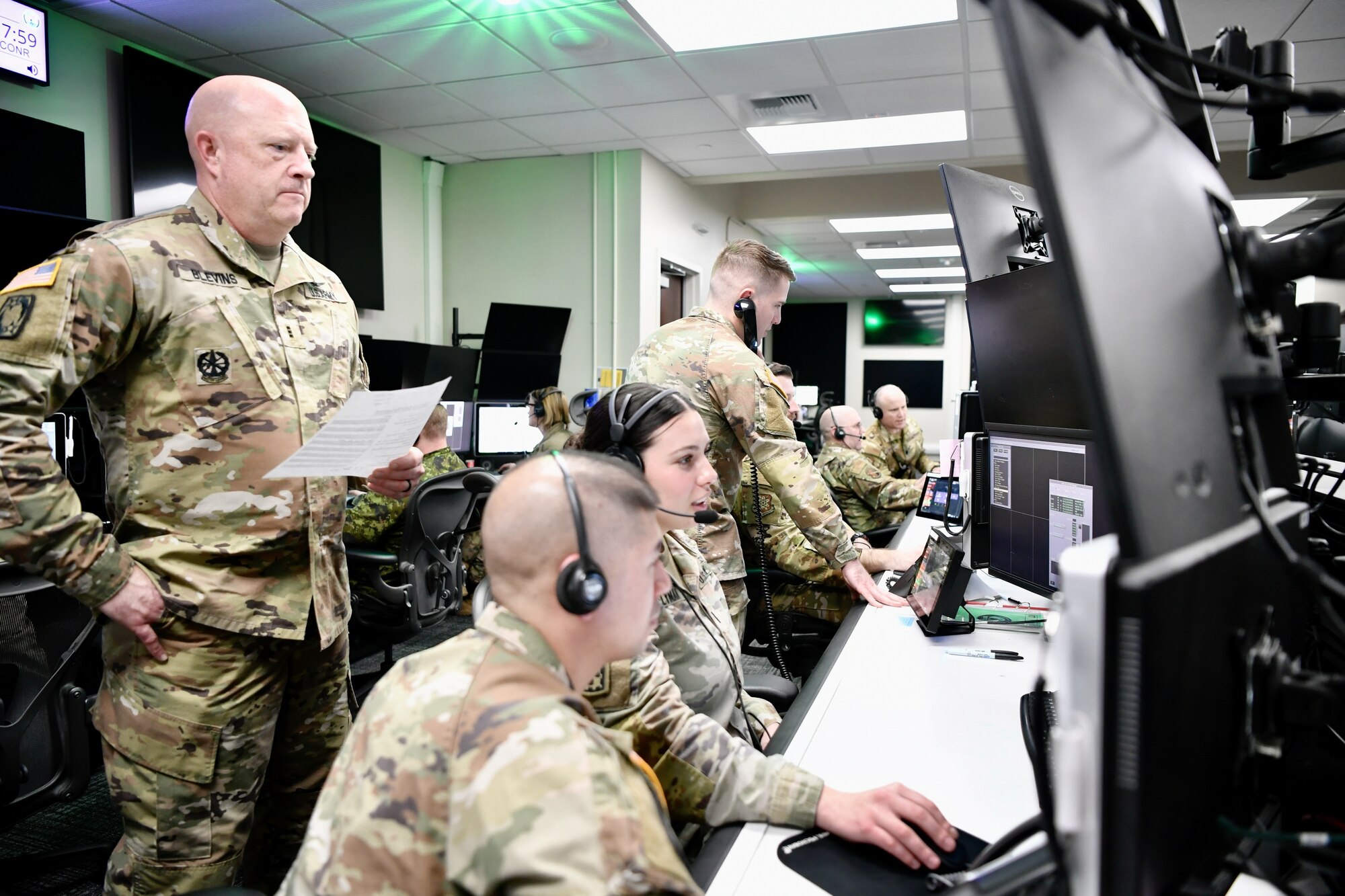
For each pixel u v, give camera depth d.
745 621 1.94
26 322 1.10
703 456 1.08
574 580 0.59
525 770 0.49
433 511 2.54
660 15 3.53
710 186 6.89
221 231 1.29
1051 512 1.30
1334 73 4.05
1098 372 0.37
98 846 1.81
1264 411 0.56
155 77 3.64
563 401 4.16
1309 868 0.57
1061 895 0.47
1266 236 0.53
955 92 4.43
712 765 0.86
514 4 3.40
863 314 13.91
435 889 0.51
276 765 1.43
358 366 1.54
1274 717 0.47
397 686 0.59
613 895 0.47
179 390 1.23
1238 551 0.45
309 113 4.70
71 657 1.54
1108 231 0.40
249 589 1.26
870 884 0.72
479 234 5.81
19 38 3.17
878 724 1.05
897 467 4.36
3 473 1.07
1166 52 0.49
